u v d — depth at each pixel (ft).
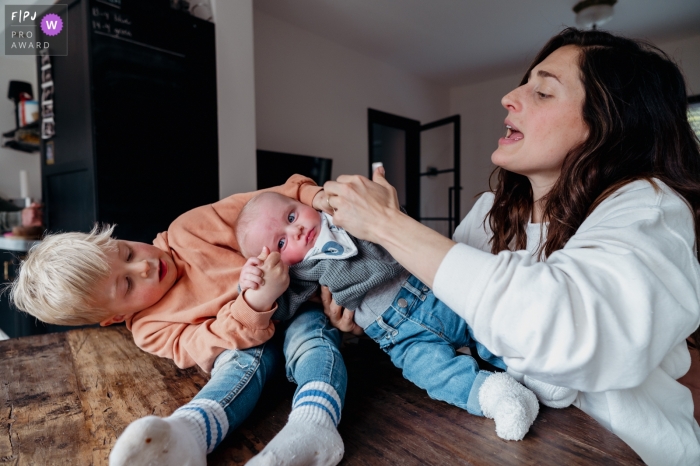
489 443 1.99
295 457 1.70
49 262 2.85
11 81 10.96
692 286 1.68
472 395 2.29
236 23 7.31
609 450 1.90
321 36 12.03
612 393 2.07
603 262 1.65
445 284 1.77
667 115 2.35
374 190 2.14
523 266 1.68
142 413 2.39
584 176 2.41
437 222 17.29
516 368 1.70
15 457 1.93
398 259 2.00
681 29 11.92
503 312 1.61
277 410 2.48
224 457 1.97
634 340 1.51
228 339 2.64
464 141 17.62
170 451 1.60
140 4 5.88
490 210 3.46
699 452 2.13
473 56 13.76
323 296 3.08
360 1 9.95
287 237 3.12
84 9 5.37
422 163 16.46
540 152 2.56
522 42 12.53
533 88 2.63
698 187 2.22
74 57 5.70
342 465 1.84
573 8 10.16
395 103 14.89
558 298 1.54
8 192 11.34
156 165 6.16
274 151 10.38
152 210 6.13
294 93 11.41
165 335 3.03
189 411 2.02
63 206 6.45
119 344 3.69
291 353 2.70
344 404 2.47
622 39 2.56
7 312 8.79
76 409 2.44
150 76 6.04
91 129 5.45
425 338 2.80
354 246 2.98
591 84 2.37
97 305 2.88
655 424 2.09
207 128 6.82
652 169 2.36
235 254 3.59
